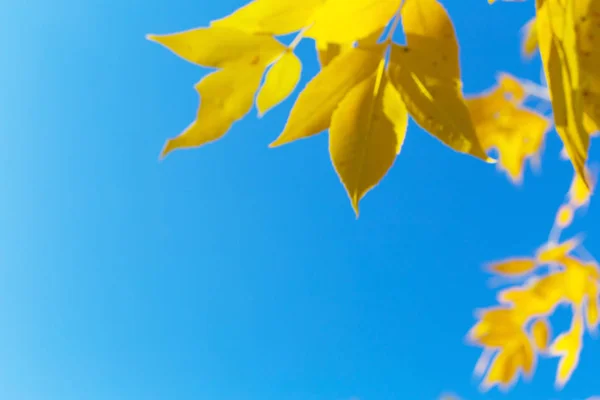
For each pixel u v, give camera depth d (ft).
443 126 1.28
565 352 2.32
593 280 2.28
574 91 1.35
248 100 1.34
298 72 1.34
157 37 1.33
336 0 1.31
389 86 1.29
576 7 1.35
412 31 1.30
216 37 1.33
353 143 1.29
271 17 1.33
